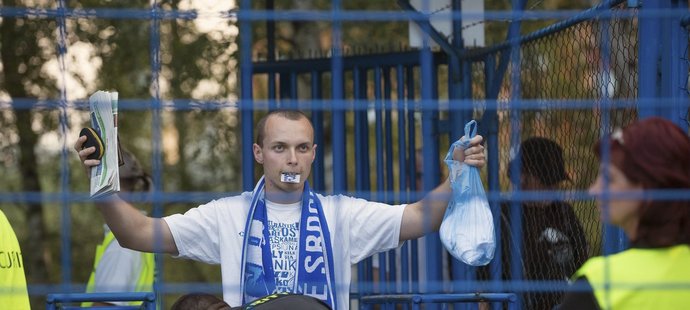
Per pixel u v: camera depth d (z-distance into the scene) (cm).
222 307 577
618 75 728
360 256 672
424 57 829
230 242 656
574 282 438
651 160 433
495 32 1451
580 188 784
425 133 920
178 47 1412
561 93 871
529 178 812
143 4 1404
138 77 1451
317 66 1040
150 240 648
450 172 636
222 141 1612
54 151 1577
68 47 1387
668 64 616
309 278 652
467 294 702
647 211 434
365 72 1017
